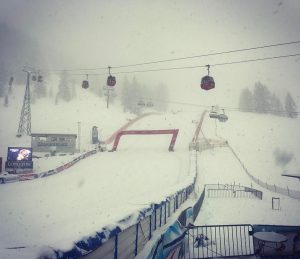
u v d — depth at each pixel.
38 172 41.84
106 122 115.25
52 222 16.42
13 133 88.88
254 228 12.66
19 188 30.27
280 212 22.52
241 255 12.34
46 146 62.16
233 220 19.27
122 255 6.98
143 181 33.91
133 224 7.62
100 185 31.73
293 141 88.25
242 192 31.59
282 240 11.27
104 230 6.18
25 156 42.09
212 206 24.02
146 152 60.47
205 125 104.44
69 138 63.81
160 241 8.55
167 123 104.81
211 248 12.98
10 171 40.59
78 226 7.18
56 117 113.88
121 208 9.17
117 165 45.94
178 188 19.02
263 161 66.69
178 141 77.94
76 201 23.28
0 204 21.88
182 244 11.48
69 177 37.78
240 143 85.56
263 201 27.30
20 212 19.11
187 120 110.75
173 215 13.88
